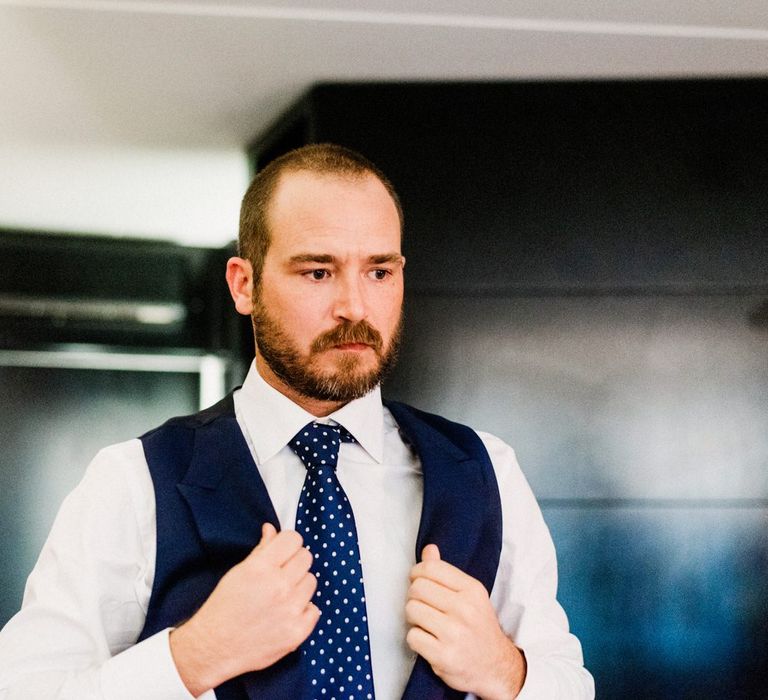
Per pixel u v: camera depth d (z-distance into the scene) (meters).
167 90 3.25
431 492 1.24
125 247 5.08
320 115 3.17
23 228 4.98
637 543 3.02
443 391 3.07
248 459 1.21
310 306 1.16
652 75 3.16
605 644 2.99
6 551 4.87
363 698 1.11
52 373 5.03
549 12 2.72
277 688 1.08
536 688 1.14
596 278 3.12
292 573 1.06
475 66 3.07
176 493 1.18
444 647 1.09
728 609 3.00
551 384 3.08
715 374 3.08
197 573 1.15
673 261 3.12
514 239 3.13
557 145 3.16
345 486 1.25
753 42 2.91
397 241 1.22
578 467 3.05
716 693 2.97
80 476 5.00
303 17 2.71
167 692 1.04
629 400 3.07
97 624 1.13
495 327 3.10
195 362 5.24
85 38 2.83
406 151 3.16
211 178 4.25
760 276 3.11
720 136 3.15
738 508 3.03
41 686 1.07
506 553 1.31
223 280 5.18
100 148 3.84
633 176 3.15
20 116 3.47
